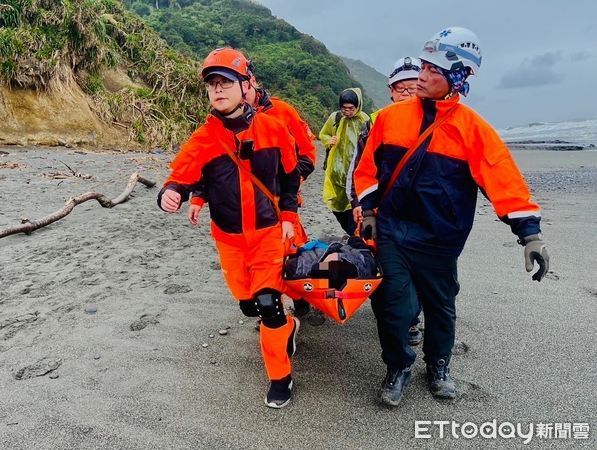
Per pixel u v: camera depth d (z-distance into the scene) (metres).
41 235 5.79
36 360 3.16
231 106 2.56
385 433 2.55
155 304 4.00
